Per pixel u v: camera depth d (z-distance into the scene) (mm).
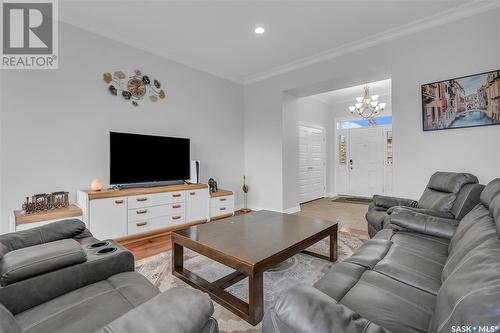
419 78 3020
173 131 3893
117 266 1307
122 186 3213
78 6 2619
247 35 3236
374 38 3283
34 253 1117
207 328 747
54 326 888
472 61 2691
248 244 1814
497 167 2584
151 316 685
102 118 3146
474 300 561
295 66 4176
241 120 5016
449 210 2039
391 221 1959
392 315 910
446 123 2844
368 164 6375
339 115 6680
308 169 6086
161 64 3736
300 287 784
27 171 2627
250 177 4973
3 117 2502
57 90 2809
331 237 2326
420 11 2744
